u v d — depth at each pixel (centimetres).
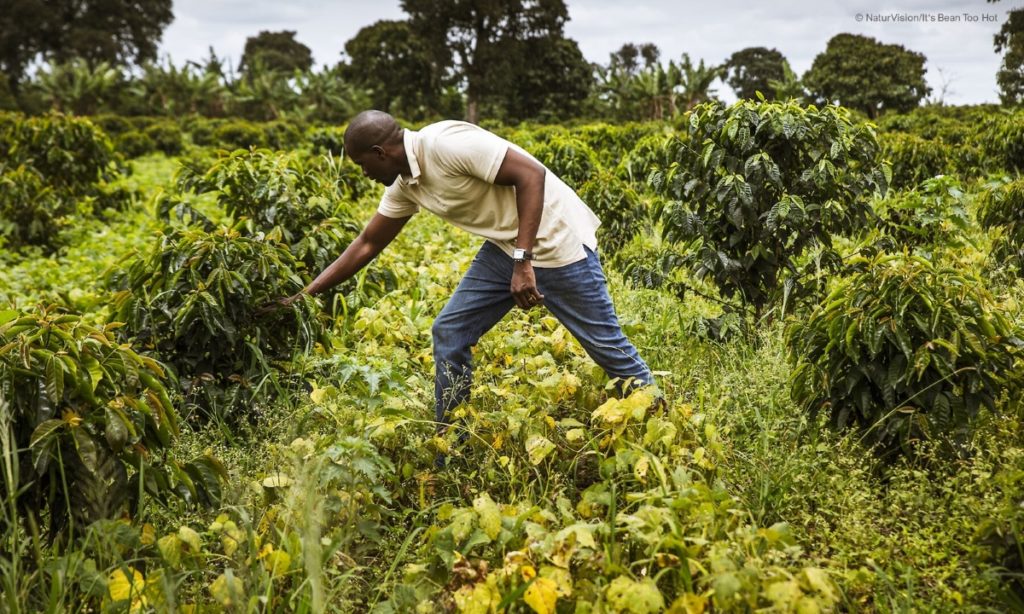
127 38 6538
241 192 469
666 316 428
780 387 338
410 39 5156
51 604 204
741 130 423
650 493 226
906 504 253
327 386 314
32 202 861
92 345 238
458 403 314
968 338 272
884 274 285
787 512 267
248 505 252
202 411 344
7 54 6078
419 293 465
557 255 296
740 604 191
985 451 273
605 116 5175
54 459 227
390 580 246
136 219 1078
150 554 235
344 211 475
